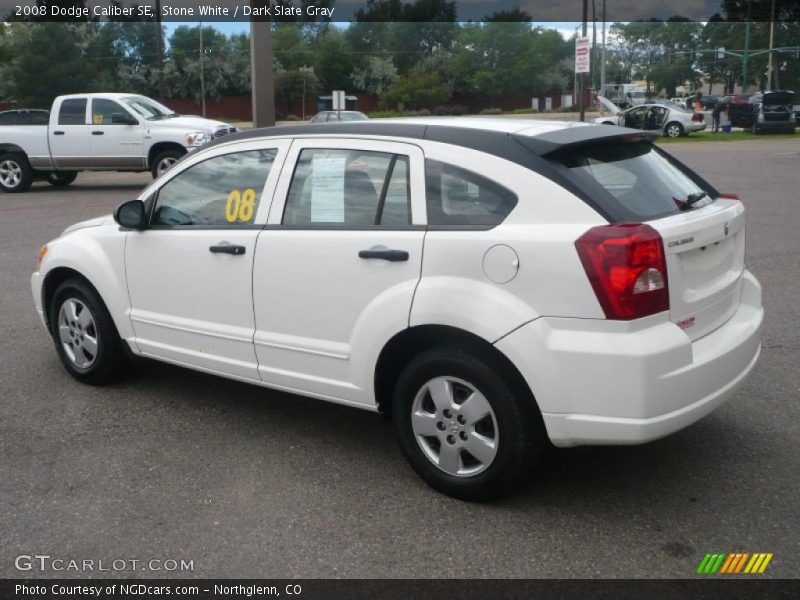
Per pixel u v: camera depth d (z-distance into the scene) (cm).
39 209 1532
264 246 448
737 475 422
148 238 507
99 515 393
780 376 562
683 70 10869
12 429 496
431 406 405
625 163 401
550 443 386
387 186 413
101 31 6906
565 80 9075
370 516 388
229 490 416
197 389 563
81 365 568
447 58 8969
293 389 453
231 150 479
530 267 359
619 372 344
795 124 3578
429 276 387
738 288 428
